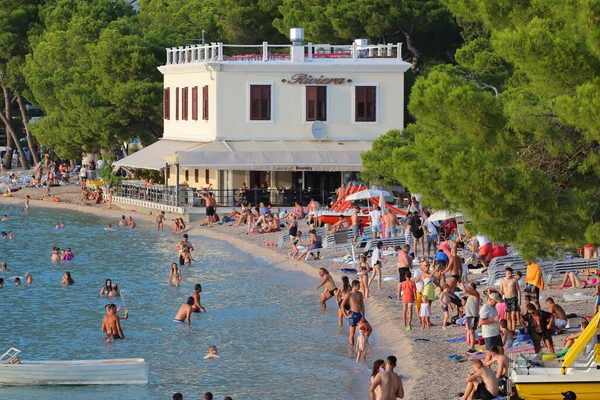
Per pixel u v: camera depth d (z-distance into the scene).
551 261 53.88
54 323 52.19
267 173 91.75
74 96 107.62
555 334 42.97
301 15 112.62
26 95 128.38
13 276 66.31
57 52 119.50
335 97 91.75
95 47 107.25
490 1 36.88
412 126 76.75
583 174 36.47
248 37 125.00
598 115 30.83
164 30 122.00
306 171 91.19
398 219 74.62
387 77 92.12
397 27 109.94
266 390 40.22
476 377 34.75
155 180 105.62
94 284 63.16
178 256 74.06
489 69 96.38
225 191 91.31
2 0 135.75
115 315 48.56
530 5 35.88
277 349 46.34
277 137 91.69
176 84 99.62
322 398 39.12
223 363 44.16
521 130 35.38
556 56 32.47
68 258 72.69
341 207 78.00
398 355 43.88
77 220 96.12
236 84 91.00
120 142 114.69
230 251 75.06
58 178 120.94
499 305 42.53
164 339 48.53
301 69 91.19
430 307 47.72
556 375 33.41
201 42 119.81
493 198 34.16
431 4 109.12
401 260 53.59
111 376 41.28
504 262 54.44
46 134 113.88
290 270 66.25
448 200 36.34
